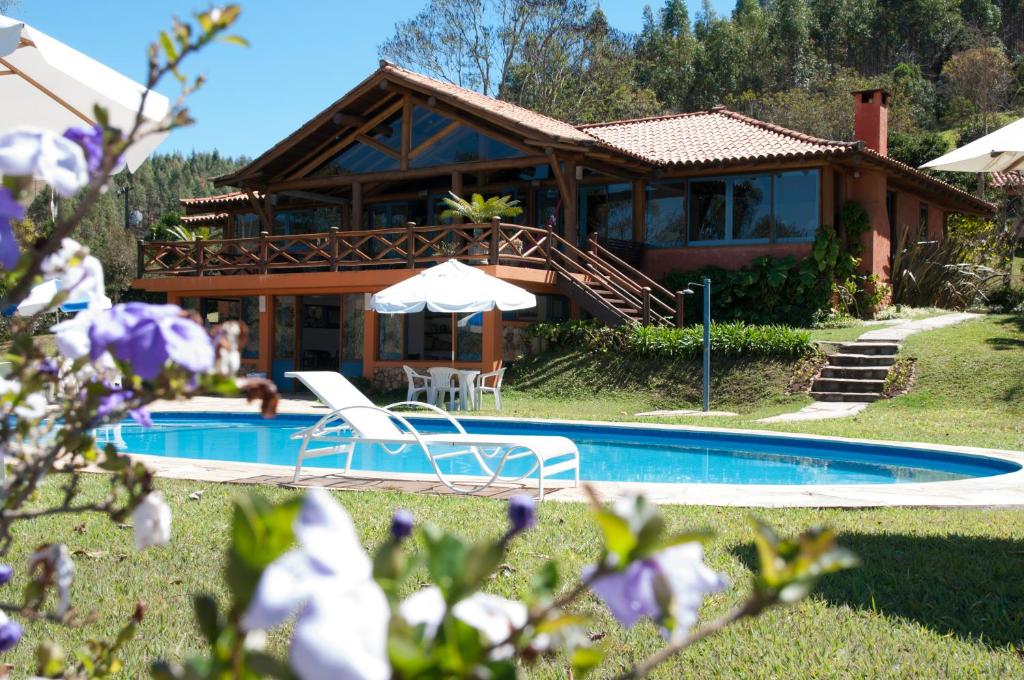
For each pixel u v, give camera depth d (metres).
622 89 46.94
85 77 3.95
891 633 3.77
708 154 21.72
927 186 24.50
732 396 16.20
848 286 21.05
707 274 21.36
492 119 19.73
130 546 5.06
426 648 0.76
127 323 1.06
